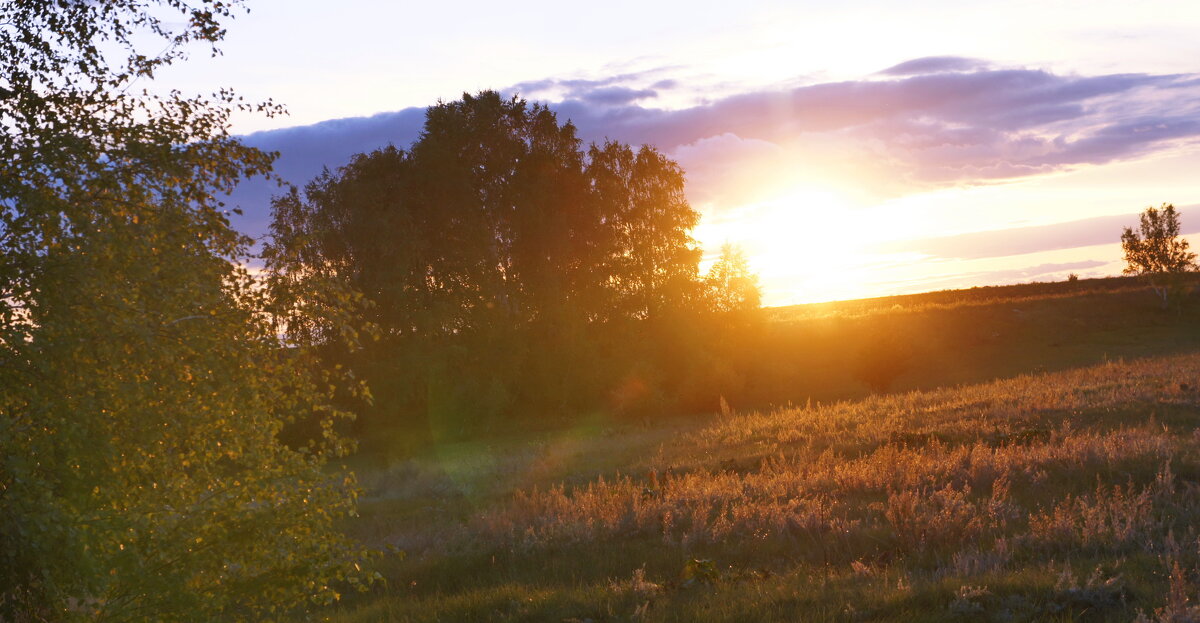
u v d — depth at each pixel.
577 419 50.00
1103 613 6.32
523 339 49.81
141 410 7.38
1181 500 9.73
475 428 46.91
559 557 11.45
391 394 44.78
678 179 54.78
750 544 10.45
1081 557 7.93
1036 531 8.88
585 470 23.34
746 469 18.98
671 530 12.08
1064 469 12.61
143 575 7.00
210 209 8.67
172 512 7.60
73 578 6.47
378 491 25.62
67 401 6.86
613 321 53.97
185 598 7.20
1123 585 6.71
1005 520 9.58
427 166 49.59
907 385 54.28
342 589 11.87
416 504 21.30
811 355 64.44
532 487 20.95
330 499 8.44
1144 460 12.30
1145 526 8.59
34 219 7.31
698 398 51.72
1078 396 22.95
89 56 8.63
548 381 50.03
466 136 52.09
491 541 13.00
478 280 49.06
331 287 9.09
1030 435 17.48
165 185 8.50
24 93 8.18
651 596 8.43
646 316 54.41
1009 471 12.72
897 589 7.30
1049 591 6.76
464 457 35.16
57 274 7.17
